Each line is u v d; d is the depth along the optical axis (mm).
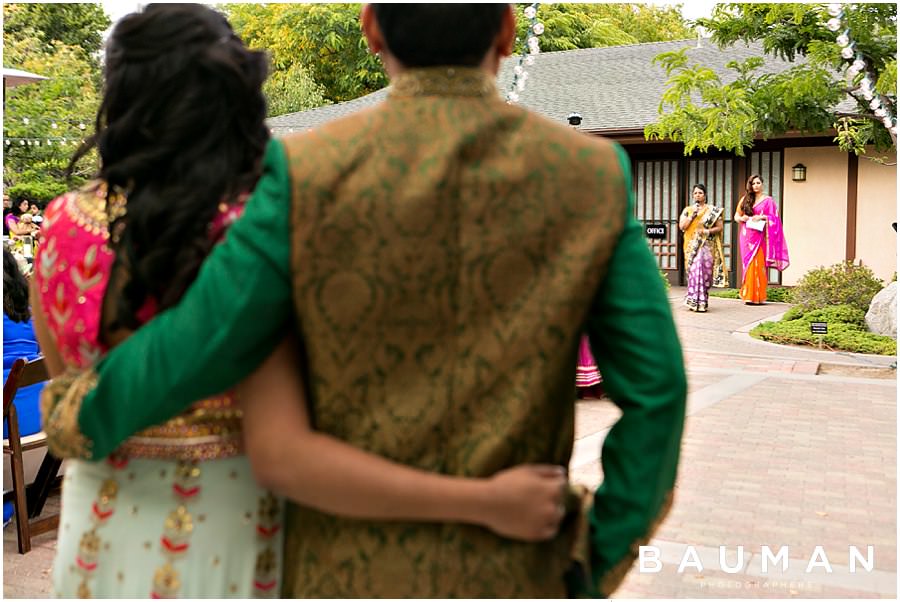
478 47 1255
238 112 1438
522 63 6035
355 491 1181
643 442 1231
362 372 1203
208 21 1460
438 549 1221
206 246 1347
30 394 4098
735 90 10805
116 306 1385
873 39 9484
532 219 1208
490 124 1226
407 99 1236
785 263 15617
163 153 1375
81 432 1278
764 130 10922
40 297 1496
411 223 1178
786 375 8789
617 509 1270
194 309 1181
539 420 1221
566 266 1208
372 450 1209
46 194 21922
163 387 1186
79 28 33344
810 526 4344
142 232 1345
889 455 5719
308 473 1190
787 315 12508
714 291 17656
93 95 24703
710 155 18562
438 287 1198
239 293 1160
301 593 1264
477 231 1201
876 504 4695
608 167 1243
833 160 17562
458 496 1185
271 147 1223
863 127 11719
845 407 7277
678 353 1245
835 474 5270
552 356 1208
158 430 1422
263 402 1232
